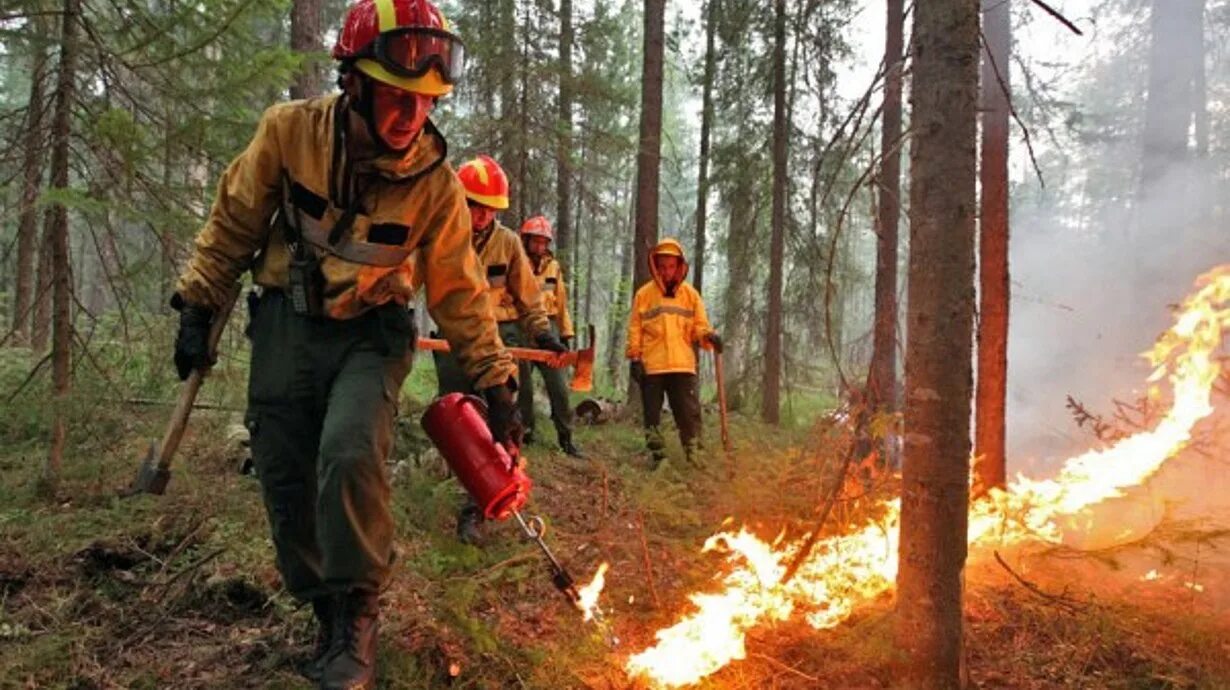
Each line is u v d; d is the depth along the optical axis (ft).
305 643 9.66
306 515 8.45
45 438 16.05
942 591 9.14
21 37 14.44
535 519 9.72
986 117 17.40
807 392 45.09
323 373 8.00
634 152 41.98
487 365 8.73
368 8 7.26
